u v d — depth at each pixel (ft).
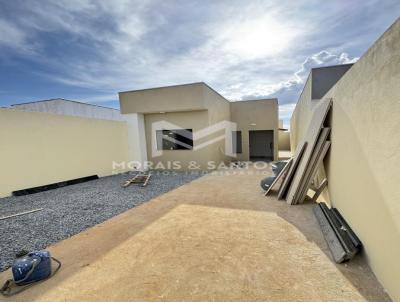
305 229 11.03
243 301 6.18
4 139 19.80
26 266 7.18
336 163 12.22
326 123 14.82
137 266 8.13
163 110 32.37
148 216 13.62
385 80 6.26
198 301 6.23
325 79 22.25
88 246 9.94
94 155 28.89
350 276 7.11
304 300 6.13
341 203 11.14
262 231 10.90
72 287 7.07
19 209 16.10
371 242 7.34
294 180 16.06
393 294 5.82
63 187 23.79
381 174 6.54
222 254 8.79
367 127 7.68
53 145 23.88
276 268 7.72
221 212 13.93
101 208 15.85
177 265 8.10
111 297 6.52
